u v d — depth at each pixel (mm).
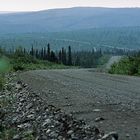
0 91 20719
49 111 12070
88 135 8250
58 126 9797
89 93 16484
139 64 40750
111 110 11352
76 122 9594
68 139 8352
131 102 13180
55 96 15719
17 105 14719
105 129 8586
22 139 9258
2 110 13531
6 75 36438
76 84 22031
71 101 13805
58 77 30312
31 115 11984
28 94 17406
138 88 19141
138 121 9469
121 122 9375
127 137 7801
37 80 26516
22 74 37688
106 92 16906
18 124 11227
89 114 10766
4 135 9992
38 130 9867
